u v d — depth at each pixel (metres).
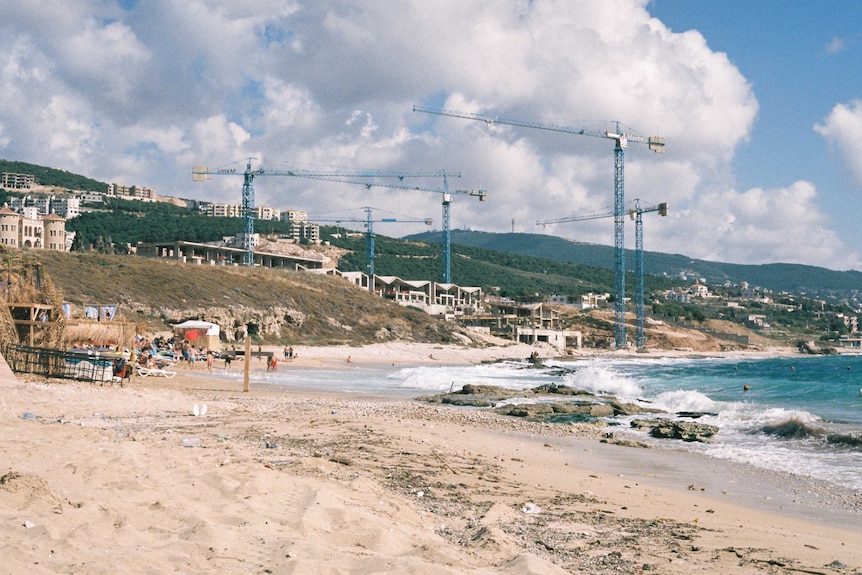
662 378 66.56
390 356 103.06
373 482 13.33
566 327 187.50
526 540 9.89
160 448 14.59
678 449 23.48
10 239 140.62
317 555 7.43
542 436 26.02
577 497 14.08
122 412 23.62
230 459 13.70
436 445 19.75
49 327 39.16
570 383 53.03
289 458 14.62
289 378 56.28
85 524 7.87
